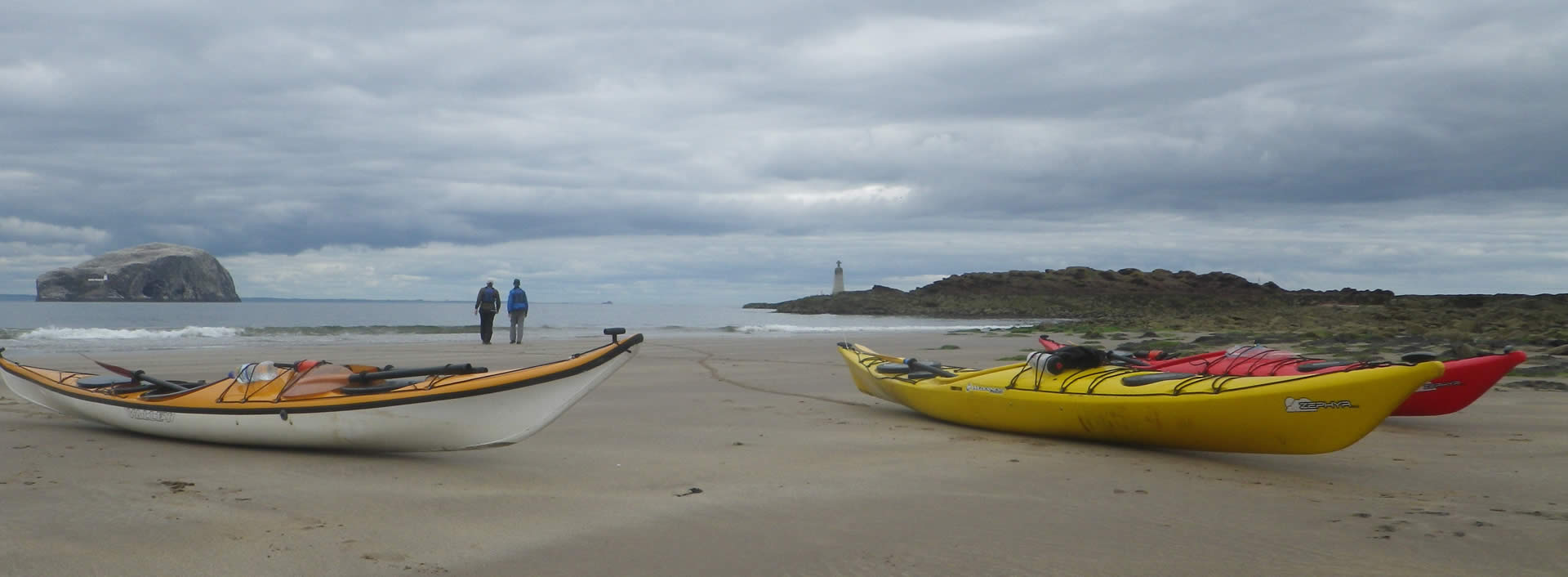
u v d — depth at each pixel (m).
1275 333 27.25
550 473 6.63
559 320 56.03
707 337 29.03
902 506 5.75
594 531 5.08
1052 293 90.75
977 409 9.03
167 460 6.63
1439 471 7.00
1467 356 14.13
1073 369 8.62
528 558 4.57
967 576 4.36
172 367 14.92
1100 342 25.05
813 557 4.65
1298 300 78.94
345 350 20.17
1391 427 9.14
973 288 93.19
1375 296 74.62
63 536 4.70
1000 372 9.09
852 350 12.18
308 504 5.48
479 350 20.69
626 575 4.32
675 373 14.77
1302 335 25.66
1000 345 24.45
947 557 4.65
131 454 6.84
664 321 56.75
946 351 21.72
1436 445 8.14
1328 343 21.48
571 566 4.46
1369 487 6.40
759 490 6.16
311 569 4.32
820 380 13.98
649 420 9.41
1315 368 8.77
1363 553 4.73
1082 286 92.50
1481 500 5.98
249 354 18.17
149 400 7.51
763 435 8.59
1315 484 6.51
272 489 5.84
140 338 23.83
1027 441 8.39
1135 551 4.79
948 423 9.52
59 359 16.52
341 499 5.65
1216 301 85.19
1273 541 4.98
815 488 6.26
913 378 10.07
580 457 7.31
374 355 18.66
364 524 5.11
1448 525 5.30
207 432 7.22
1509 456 7.59
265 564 4.38
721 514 5.49
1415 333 28.16
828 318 69.06
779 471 6.86
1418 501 5.96
